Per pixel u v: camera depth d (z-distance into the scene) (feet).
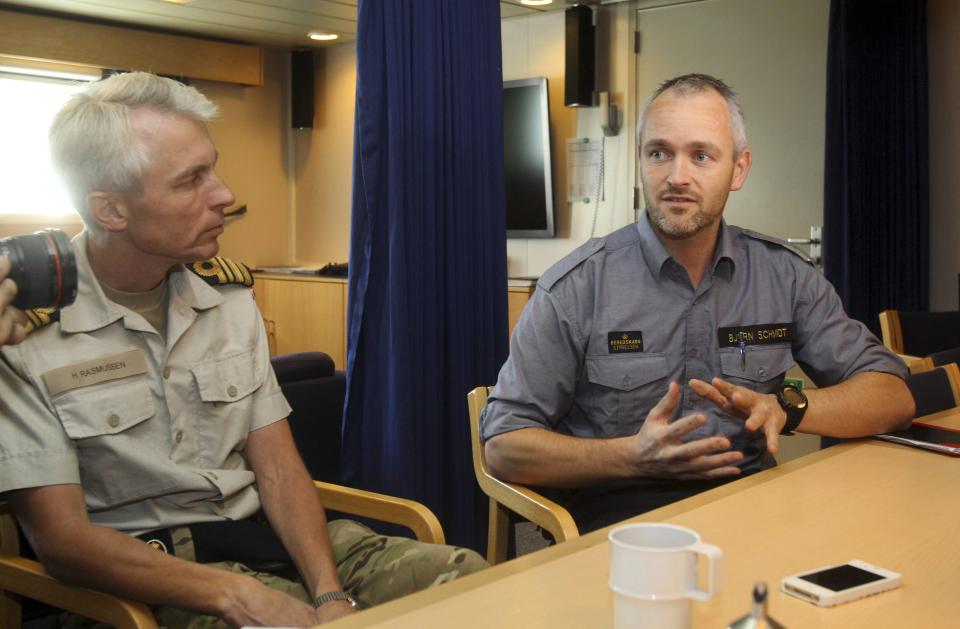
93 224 5.07
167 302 5.48
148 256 5.19
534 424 5.79
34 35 17.15
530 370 5.92
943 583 3.15
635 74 17.02
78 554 4.65
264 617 4.54
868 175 14.08
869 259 14.17
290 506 5.54
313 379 8.87
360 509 5.82
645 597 2.38
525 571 3.24
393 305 8.05
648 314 6.03
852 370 6.03
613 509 5.76
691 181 5.66
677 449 4.90
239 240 21.54
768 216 15.83
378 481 8.31
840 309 6.32
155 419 5.34
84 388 5.04
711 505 4.05
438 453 8.51
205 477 5.35
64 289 4.09
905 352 11.66
